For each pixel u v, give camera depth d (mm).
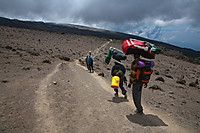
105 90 6520
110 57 5078
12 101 3820
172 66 34094
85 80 8102
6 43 17359
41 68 9484
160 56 49844
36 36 36219
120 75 4953
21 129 2648
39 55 15133
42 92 4902
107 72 14141
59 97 4680
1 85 5027
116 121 3438
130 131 3018
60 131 2760
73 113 3641
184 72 27922
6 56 10977
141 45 3820
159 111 4551
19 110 3379
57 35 50594
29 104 3783
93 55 29906
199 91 10047
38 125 2865
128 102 5039
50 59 14625
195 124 3727
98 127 3074
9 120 2883
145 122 3533
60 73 8875
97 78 9484
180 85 12172
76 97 4934
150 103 5387
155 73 18031
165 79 14961
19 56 12172
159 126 3387
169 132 3141
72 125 3041
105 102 4777
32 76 7000
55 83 6172
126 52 3936
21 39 25734
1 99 3840
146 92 7266
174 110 4789
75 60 19594
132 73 3758
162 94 7164
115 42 72750
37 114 3311
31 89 5035
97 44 52969
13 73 7035
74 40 48469
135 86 3924
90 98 5020
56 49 25125
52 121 3098
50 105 3926
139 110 4051
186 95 7840
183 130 3318
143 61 3752
